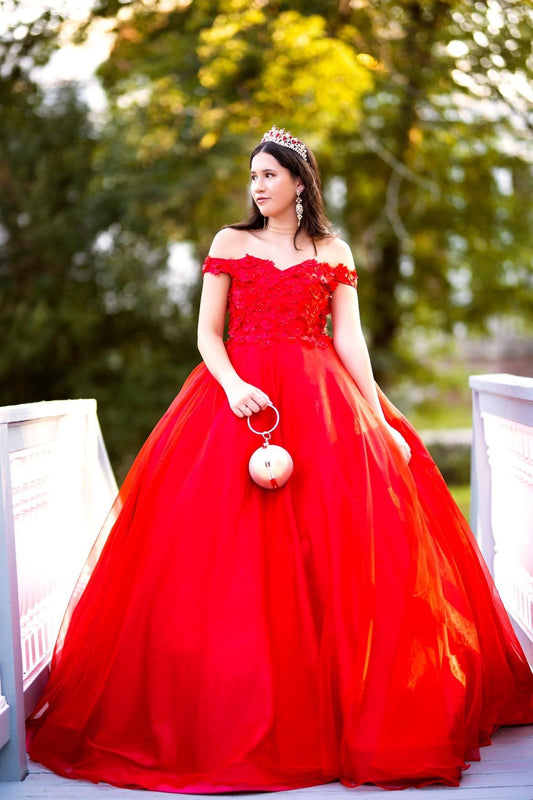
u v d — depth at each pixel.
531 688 3.13
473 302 14.27
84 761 2.65
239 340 3.05
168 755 2.58
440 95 10.08
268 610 2.65
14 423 2.93
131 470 3.11
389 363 13.77
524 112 8.83
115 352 13.45
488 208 13.05
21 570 3.02
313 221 3.12
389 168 12.31
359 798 2.46
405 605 2.68
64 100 12.72
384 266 13.67
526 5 8.11
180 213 12.28
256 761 2.51
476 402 4.12
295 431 2.90
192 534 2.75
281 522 2.77
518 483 3.52
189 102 9.32
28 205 12.83
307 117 9.20
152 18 9.39
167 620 2.68
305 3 9.26
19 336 12.98
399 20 9.26
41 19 8.91
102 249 13.17
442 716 2.60
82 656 2.86
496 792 2.50
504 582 3.82
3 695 2.62
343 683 2.58
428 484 3.16
